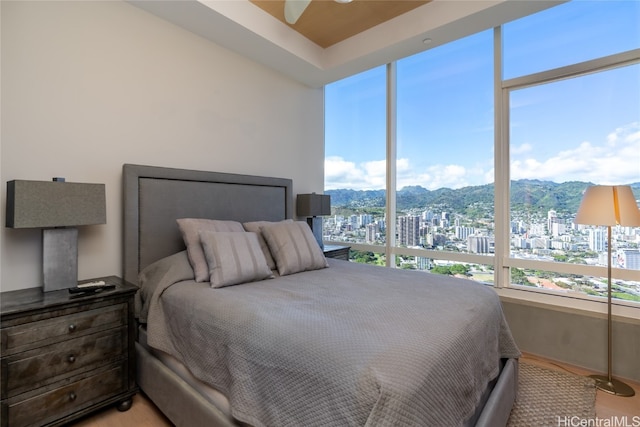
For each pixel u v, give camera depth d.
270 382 1.15
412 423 0.87
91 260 2.13
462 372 1.15
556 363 2.43
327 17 2.82
